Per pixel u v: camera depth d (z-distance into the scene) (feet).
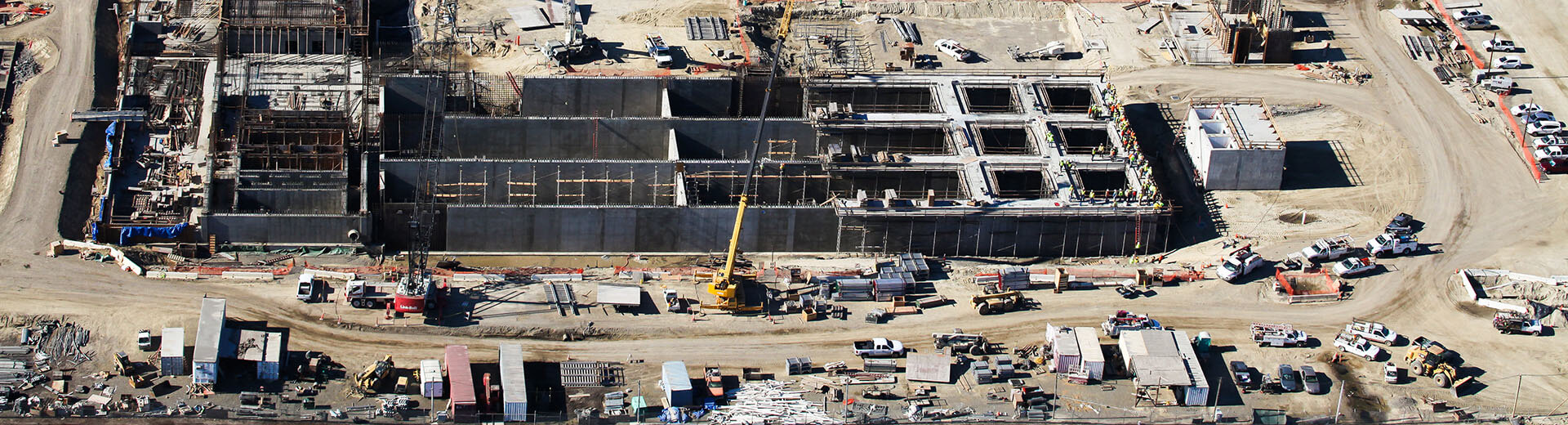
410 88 542.16
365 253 483.92
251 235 481.05
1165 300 460.96
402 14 603.67
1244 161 513.04
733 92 563.07
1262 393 425.28
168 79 545.85
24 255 455.22
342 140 515.91
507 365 412.77
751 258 490.08
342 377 415.44
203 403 403.95
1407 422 417.49
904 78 555.69
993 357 433.48
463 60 576.61
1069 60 596.70
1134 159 512.22
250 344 413.59
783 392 417.49
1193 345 437.17
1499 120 551.59
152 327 428.15
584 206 488.02
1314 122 552.82
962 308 454.81
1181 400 419.13
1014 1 622.54
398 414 404.16
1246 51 588.09
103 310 433.07
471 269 472.03
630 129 535.60
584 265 488.02
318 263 472.03
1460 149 537.65
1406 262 480.64
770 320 445.78
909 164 508.94
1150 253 495.41
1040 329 447.01
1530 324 449.06
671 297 445.78
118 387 408.26
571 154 538.47
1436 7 615.98
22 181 488.44
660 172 511.81
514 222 487.20
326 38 564.30
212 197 492.13
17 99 529.04
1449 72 578.66
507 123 532.32
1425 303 462.60
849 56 591.37
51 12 569.64
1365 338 442.50
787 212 488.02
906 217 485.56
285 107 538.47
